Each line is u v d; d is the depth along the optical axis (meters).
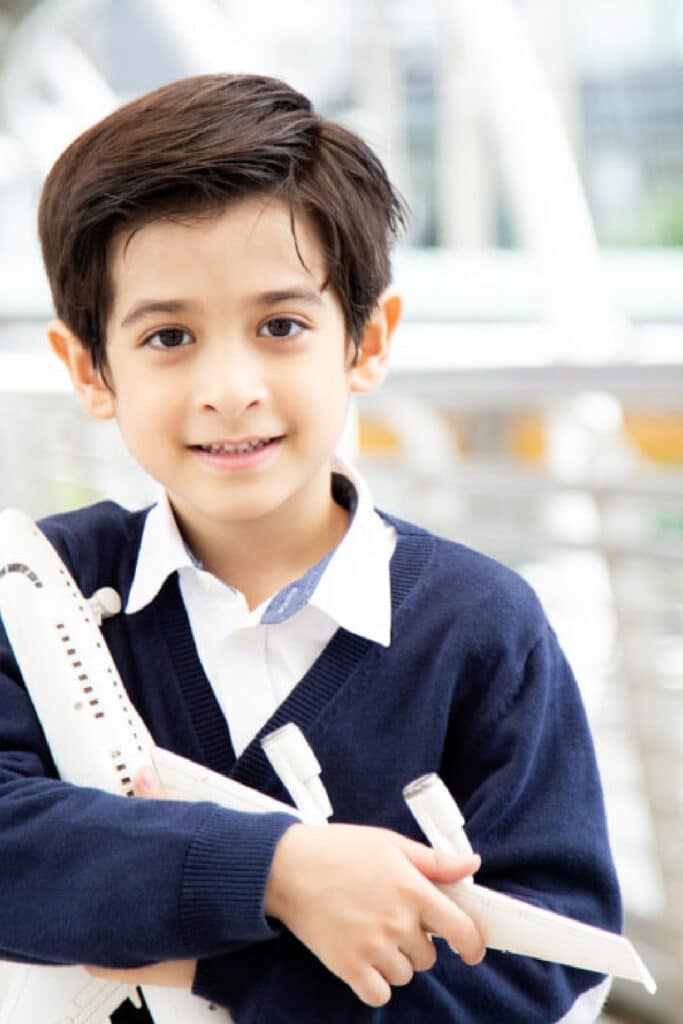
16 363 3.58
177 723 1.16
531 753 1.14
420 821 1.01
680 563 2.23
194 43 3.86
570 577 2.55
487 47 3.44
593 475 2.34
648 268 4.18
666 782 2.38
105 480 3.35
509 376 2.62
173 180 1.06
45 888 1.02
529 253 3.59
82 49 4.60
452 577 1.20
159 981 1.06
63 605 1.12
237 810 1.04
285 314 1.09
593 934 0.96
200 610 1.19
